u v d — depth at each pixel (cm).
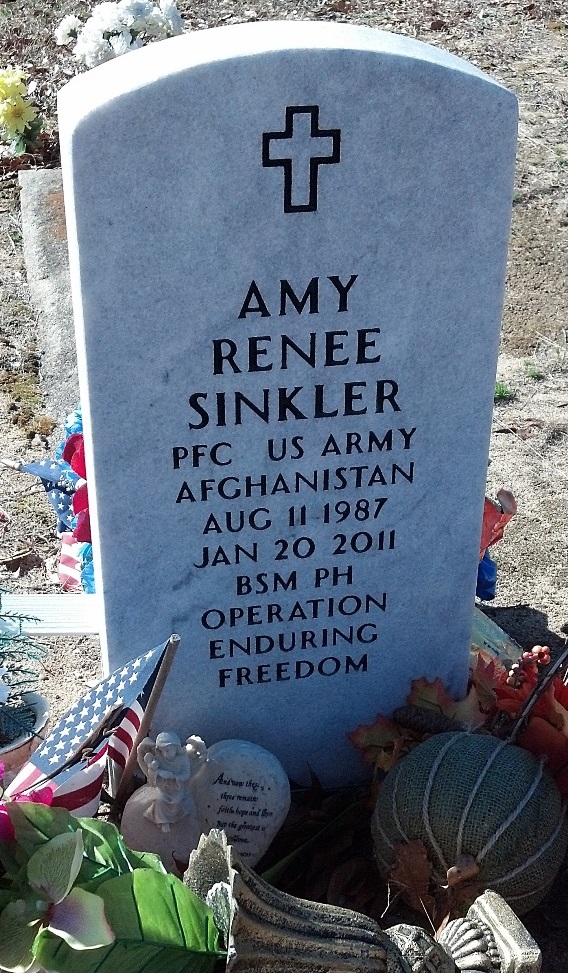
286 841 94
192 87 76
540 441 156
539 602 126
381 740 98
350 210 82
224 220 81
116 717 79
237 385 87
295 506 93
